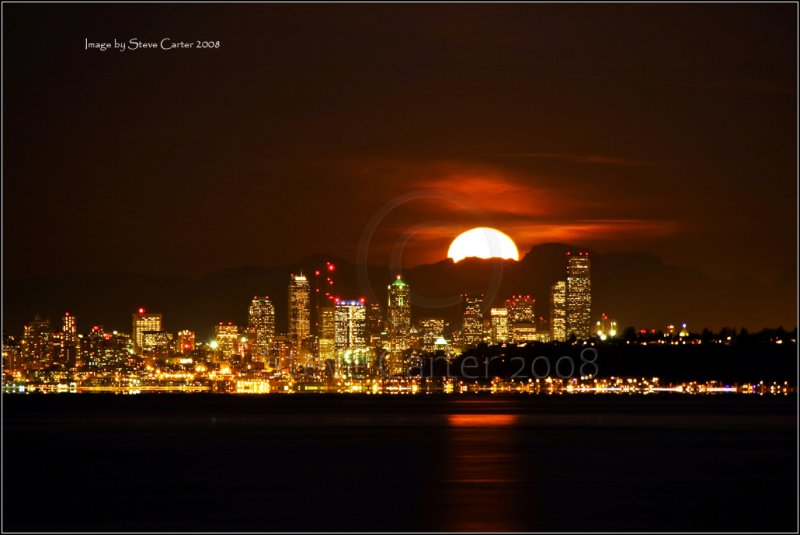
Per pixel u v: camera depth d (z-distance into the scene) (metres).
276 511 113.25
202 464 160.62
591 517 109.69
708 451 180.50
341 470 150.88
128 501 121.25
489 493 126.25
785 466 155.88
